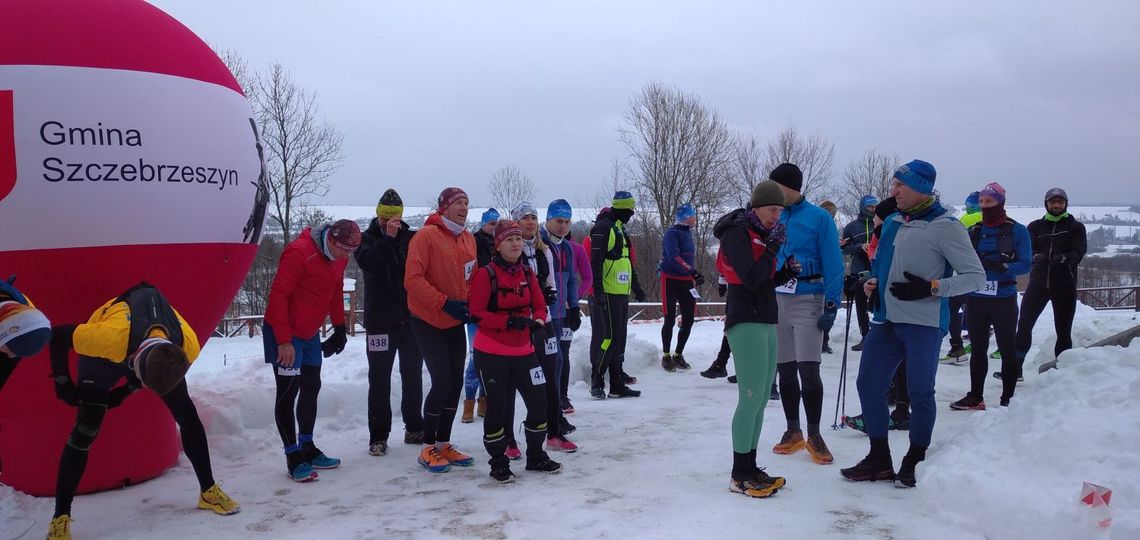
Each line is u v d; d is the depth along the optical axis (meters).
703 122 32.84
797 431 5.06
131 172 3.90
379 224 5.37
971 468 3.90
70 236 3.79
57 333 3.54
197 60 4.34
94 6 4.01
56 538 3.52
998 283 6.25
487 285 4.54
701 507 3.97
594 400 7.15
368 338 5.27
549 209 6.35
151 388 3.26
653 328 15.45
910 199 4.25
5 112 3.62
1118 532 2.99
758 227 4.05
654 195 32.50
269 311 4.57
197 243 4.21
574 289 6.55
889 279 4.34
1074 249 7.14
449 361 4.86
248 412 5.59
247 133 4.59
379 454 5.22
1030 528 3.30
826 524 3.69
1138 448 3.54
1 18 3.73
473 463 4.96
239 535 3.68
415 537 3.62
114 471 4.39
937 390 7.46
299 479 4.57
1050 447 3.75
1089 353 4.57
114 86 3.88
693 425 6.01
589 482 4.49
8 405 4.08
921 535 3.53
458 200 4.89
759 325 4.13
